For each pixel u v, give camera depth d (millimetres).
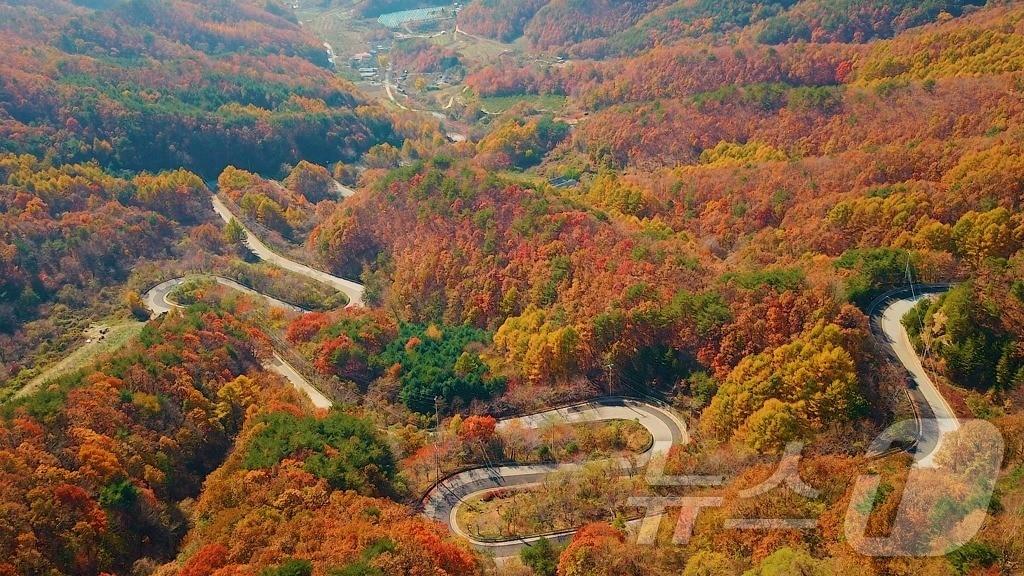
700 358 153875
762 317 149875
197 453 141625
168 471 132000
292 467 122438
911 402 126812
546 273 194000
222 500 117188
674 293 166375
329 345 184750
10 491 108562
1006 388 124500
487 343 188875
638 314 164125
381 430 149000
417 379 169125
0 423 123938
